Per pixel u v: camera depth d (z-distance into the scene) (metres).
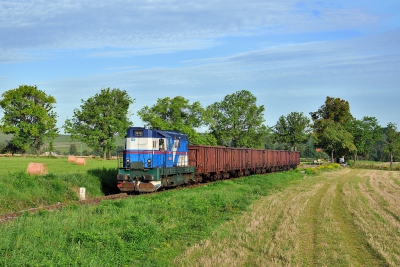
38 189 20.56
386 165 88.00
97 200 20.38
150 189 23.56
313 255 11.52
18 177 21.38
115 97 75.62
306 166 75.19
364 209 20.34
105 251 10.66
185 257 11.14
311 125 98.62
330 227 15.42
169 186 26.36
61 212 14.73
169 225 14.55
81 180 24.95
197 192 23.89
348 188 32.59
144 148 24.39
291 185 34.53
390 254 11.60
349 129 93.25
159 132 25.44
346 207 21.11
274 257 11.21
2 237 10.61
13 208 18.03
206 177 34.59
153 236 12.60
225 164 36.53
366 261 11.12
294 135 97.19
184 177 28.70
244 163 41.53
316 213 18.95
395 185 37.62
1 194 18.34
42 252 9.80
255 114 78.19
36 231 11.41
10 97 71.06
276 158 52.78
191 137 59.00
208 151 32.75
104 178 27.30
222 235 13.69
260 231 14.44
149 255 11.22
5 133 72.25
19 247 10.05
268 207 20.42
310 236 13.92
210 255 11.35
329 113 100.25
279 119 99.81
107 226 12.96
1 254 9.52
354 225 16.12
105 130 72.31
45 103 76.50
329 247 12.36
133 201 18.34
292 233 14.12
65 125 73.00
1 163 40.97
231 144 85.31
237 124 77.50
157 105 59.84
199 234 13.74
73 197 22.34
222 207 19.59
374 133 92.31
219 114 76.88
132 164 24.23
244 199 22.34
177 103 59.91
